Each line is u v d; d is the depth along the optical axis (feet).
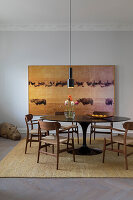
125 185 8.46
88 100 19.49
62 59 19.53
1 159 11.71
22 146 14.62
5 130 17.54
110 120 11.55
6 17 17.61
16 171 9.86
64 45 19.52
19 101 19.71
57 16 17.47
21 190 8.03
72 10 16.25
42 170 10.00
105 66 19.42
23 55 19.58
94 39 19.51
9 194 7.72
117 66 19.57
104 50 19.51
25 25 19.31
